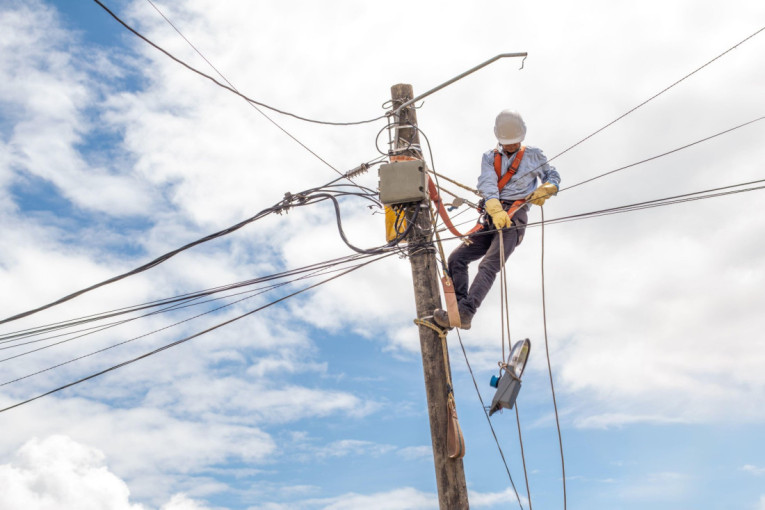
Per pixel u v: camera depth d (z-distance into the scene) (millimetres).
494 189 6984
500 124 7023
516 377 6492
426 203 7402
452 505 6613
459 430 6754
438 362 6930
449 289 6832
